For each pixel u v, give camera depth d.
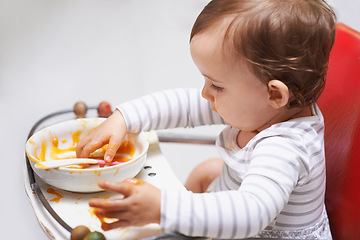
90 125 0.93
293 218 0.83
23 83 1.96
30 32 2.24
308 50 0.74
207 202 0.68
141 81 1.95
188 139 1.05
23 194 1.51
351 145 0.85
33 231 1.38
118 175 0.79
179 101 0.97
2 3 2.44
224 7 0.76
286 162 0.73
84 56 2.10
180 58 2.07
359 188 0.84
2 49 2.14
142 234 0.73
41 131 0.89
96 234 0.66
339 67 0.91
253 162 0.75
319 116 0.85
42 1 2.47
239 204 0.68
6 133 1.71
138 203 0.66
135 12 2.38
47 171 0.78
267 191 0.70
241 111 0.79
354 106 0.86
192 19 2.31
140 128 0.92
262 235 0.84
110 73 2.00
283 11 0.73
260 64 0.73
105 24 2.30
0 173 1.57
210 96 0.82
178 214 0.66
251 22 0.73
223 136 0.92
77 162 0.81
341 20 1.76
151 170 0.88
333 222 0.90
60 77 1.99
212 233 0.68
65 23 2.30
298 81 0.76
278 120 0.82
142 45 2.16
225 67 0.76
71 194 0.81
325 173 0.87
